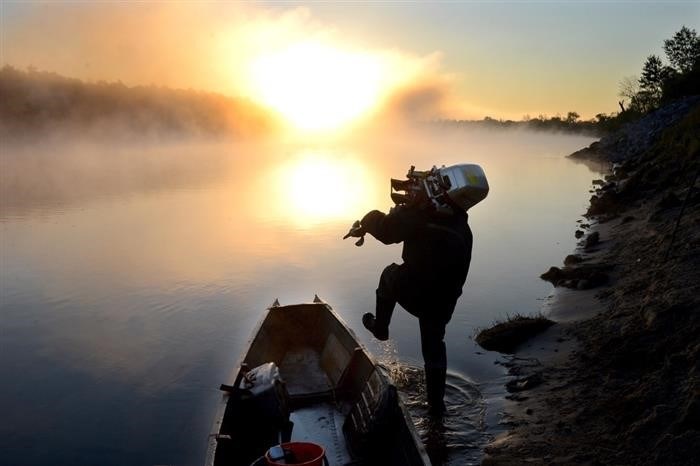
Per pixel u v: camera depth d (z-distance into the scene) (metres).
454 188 5.88
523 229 19.48
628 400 6.04
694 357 6.08
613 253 12.98
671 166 20.45
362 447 5.88
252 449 6.15
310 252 16.80
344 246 17.64
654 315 7.39
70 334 10.41
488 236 18.36
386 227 6.04
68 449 6.85
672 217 13.02
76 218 23.38
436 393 6.69
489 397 7.29
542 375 7.56
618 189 21.42
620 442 5.53
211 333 10.45
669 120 44.09
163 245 17.94
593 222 19.27
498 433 6.41
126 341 10.08
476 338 9.30
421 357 8.84
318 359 8.60
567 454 5.62
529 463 5.63
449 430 6.54
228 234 19.73
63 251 17.09
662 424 5.42
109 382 8.54
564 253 15.54
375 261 15.65
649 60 77.38
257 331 8.11
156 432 7.22
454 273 6.08
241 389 6.22
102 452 6.79
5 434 7.18
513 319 9.62
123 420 7.49
